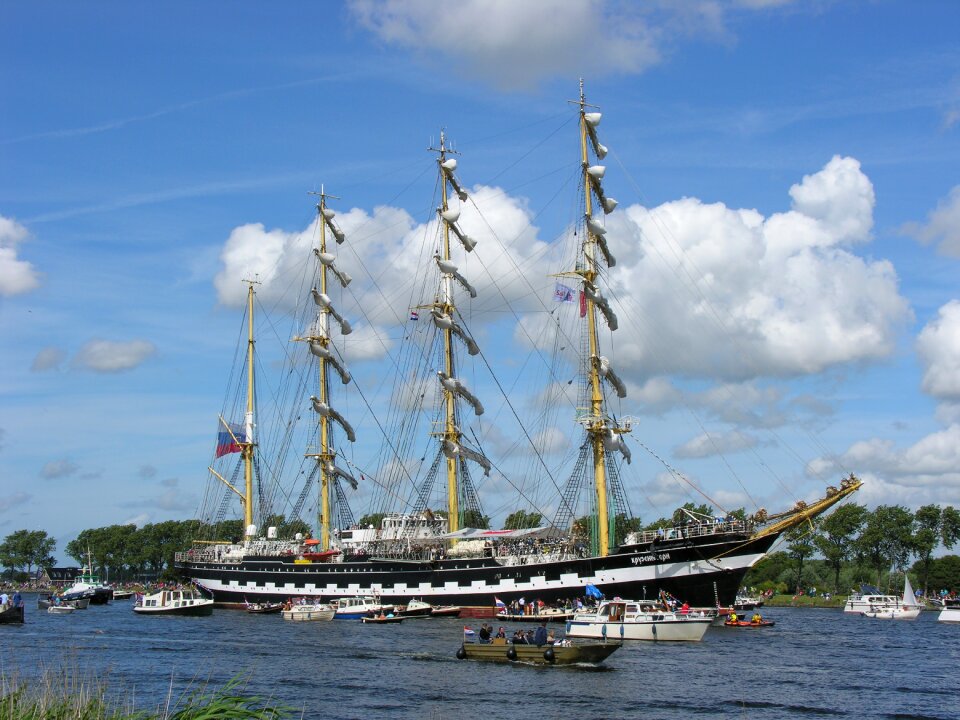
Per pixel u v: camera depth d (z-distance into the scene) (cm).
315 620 12462
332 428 16238
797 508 10569
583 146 12862
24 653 8812
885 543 19112
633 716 5928
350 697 6531
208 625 12000
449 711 6066
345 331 16400
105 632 10981
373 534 14262
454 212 14588
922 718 5931
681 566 10669
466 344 14500
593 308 12369
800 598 19175
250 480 17225
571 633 9744
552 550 12075
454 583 12538
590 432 12094
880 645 9488
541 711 6059
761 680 7144
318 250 16575
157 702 6244
